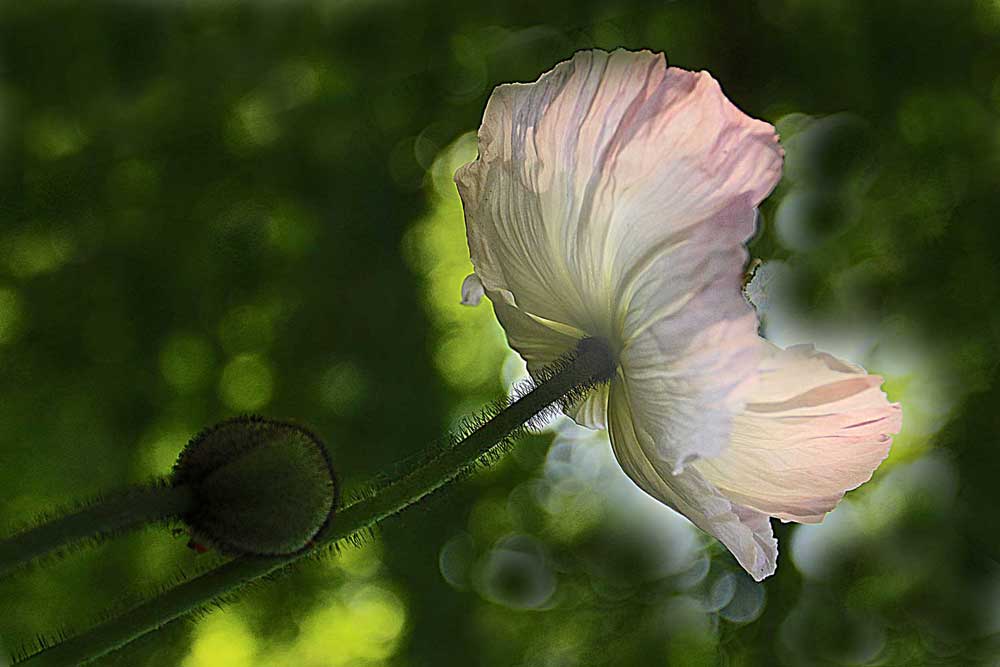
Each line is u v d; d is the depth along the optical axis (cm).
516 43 189
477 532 192
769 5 179
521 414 62
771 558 63
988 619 170
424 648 184
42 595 184
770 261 171
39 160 183
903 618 174
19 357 188
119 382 188
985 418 169
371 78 183
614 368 63
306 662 189
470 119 190
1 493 186
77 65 175
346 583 187
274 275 187
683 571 187
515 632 191
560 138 63
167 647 180
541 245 64
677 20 183
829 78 175
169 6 174
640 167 62
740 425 62
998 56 172
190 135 183
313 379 182
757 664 178
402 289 183
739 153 62
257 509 59
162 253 188
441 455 61
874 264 172
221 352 186
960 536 171
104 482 186
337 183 185
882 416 62
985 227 171
